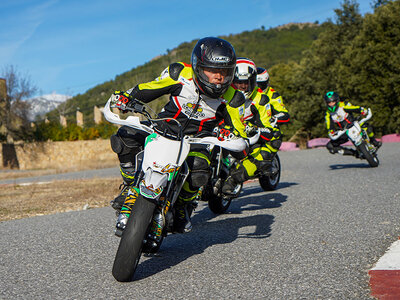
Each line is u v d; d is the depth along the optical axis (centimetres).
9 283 354
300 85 3716
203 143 382
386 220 502
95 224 583
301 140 3766
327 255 388
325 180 881
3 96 3716
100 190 1022
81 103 8362
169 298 307
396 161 1188
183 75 395
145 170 342
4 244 492
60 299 314
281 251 409
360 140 1062
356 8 3750
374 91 2797
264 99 679
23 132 3816
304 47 17488
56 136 3809
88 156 3856
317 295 298
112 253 433
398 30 2739
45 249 460
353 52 2973
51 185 1261
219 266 375
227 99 409
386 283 311
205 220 588
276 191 793
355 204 606
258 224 533
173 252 430
